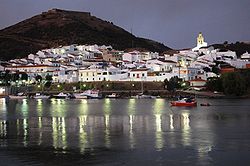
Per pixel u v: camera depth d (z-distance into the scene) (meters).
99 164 50.03
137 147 59.84
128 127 82.88
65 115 112.88
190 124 87.75
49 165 49.84
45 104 172.88
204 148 58.88
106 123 90.81
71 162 51.12
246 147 59.47
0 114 118.31
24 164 50.38
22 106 159.12
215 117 103.69
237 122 91.44
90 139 67.31
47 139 67.75
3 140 67.06
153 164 49.88
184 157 53.22
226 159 52.09
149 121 94.56
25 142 64.94
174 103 153.38
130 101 193.75
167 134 72.31
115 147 59.97
